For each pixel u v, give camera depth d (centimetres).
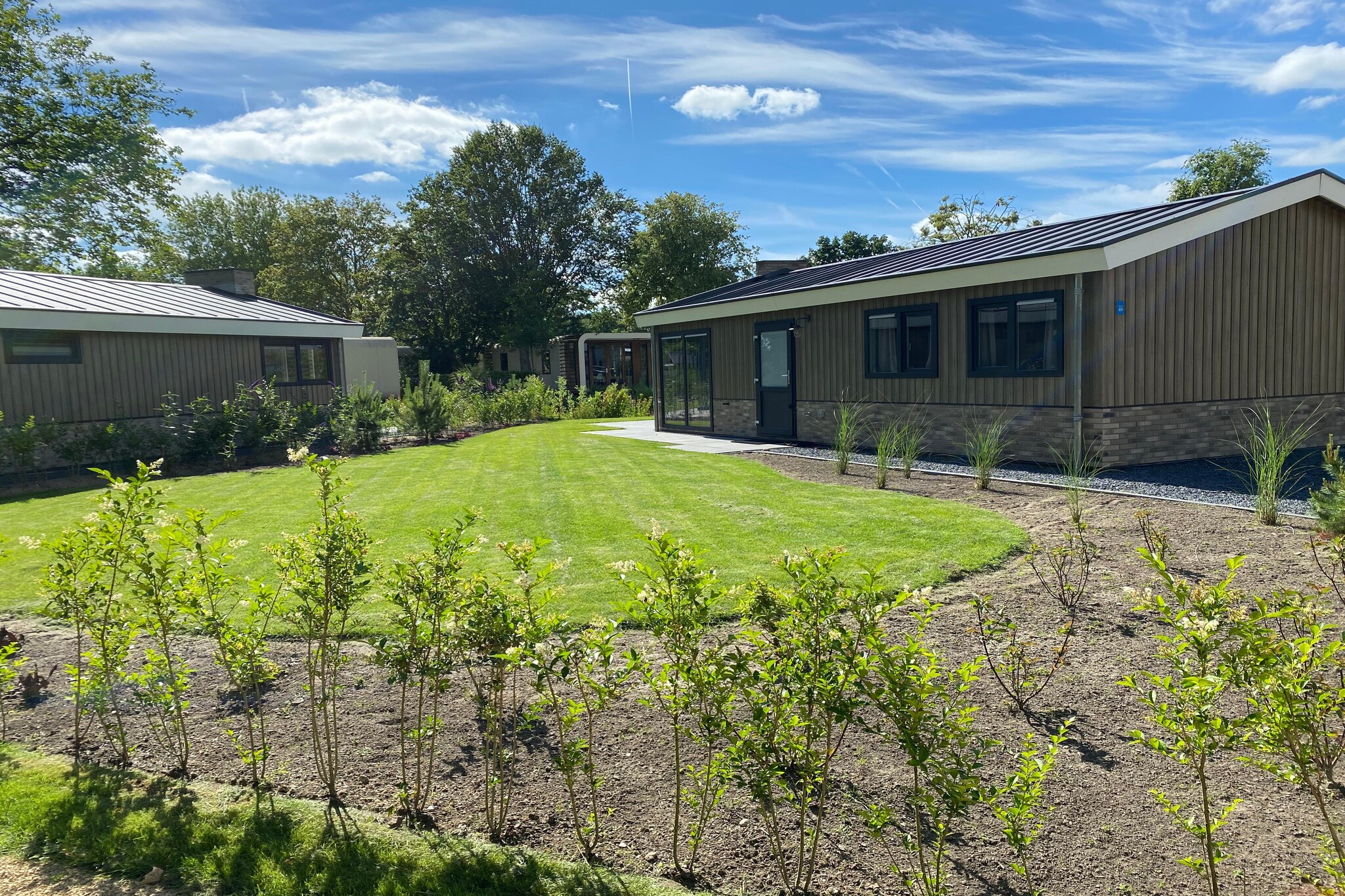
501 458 1319
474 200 4209
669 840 305
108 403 1446
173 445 1436
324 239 4625
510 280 4262
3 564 728
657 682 284
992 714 382
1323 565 518
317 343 1928
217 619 356
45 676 479
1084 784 328
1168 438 998
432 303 4212
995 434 983
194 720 418
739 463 1145
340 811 328
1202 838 258
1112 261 898
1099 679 408
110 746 394
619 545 678
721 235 4519
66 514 975
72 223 2872
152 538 376
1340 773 330
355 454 1541
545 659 296
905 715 247
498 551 668
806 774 273
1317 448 1087
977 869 281
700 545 664
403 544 718
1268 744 236
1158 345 982
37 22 2744
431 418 1709
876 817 274
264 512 901
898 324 1220
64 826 321
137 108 2958
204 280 2030
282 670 458
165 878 289
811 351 1393
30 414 1327
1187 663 259
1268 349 1069
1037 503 756
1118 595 500
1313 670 288
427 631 352
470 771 359
